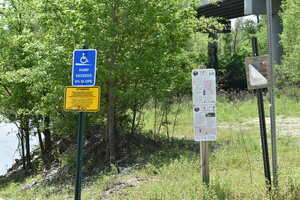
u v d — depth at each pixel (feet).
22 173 63.16
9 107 59.00
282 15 104.94
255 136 48.11
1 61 57.67
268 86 24.22
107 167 43.27
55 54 41.88
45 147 64.18
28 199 40.55
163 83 44.52
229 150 40.01
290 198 22.75
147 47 43.55
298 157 36.29
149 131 53.21
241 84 135.03
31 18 58.03
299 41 96.78
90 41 40.93
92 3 40.98
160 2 43.34
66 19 41.91
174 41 44.78
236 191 25.75
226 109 77.51
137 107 51.16
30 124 61.41
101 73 41.55
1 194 48.32
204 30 48.91
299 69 95.50
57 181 46.98
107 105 45.01
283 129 54.60
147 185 29.94
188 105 69.10
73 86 22.43
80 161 22.08
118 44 42.75
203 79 26.53
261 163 34.19
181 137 52.75
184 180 29.94
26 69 47.96
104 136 51.52
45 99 45.93
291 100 85.40
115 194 30.60
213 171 32.73
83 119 22.26
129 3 42.24
